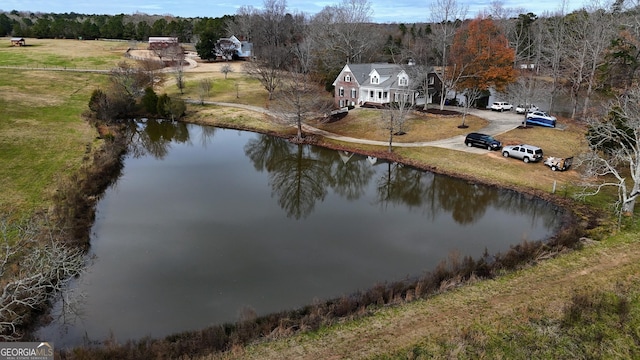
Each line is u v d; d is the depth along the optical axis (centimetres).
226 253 2534
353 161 4375
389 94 5834
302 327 1748
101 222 2919
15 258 2092
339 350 1614
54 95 6400
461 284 2042
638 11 5559
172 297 2097
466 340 1650
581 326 1730
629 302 1864
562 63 6719
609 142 3216
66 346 1727
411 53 7519
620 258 2217
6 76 7206
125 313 1969
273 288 2172
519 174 3600
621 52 5084
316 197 3622
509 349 1617
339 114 5650
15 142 4178
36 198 2988
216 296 2106
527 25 8612
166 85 7700
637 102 3130
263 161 4531
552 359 1579
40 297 1891
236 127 5681
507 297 1925
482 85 5741
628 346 1647
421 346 1623
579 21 6612
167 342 1678
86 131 4816
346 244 2672
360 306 1891
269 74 6900
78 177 3431
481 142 4181
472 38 5706
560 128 4734
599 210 2888
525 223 2969
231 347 1642
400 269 2348
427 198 3597
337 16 10688
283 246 2634
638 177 2611
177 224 2922
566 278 2055
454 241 2709
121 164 4222
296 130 5294
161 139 5297
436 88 6231
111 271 2320
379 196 3672
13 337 1730
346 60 7519
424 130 4919
